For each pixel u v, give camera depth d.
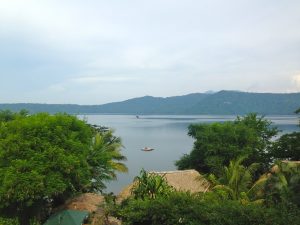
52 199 31.94
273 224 19.36
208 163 43.53
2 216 28.36
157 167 82.88
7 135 29.75
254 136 45.94
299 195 23.33
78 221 25.80
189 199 22.86
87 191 37.12
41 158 28.12
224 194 27.42
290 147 41.97
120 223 26.84
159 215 22.31
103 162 37.25
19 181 26.27
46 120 31.25
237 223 20.05
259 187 29.30
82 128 33.72
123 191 32.88
